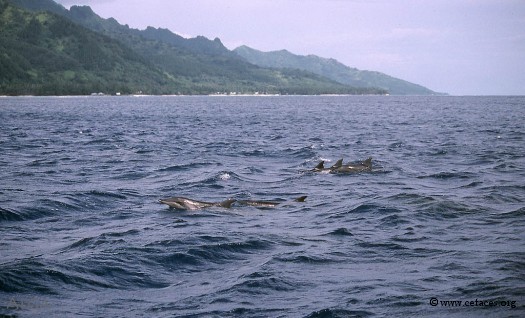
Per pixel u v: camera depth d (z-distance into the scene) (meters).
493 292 11.50
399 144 47.16
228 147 46.19
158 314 10.93
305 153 41.09
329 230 17.70
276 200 23.53
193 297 11.84
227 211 21.17
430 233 16.94
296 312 10.89
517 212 19.59
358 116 105.62
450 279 12.48
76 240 16.66
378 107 165.12
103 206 22.11
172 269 13.85
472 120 87.44
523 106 165.88
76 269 13.50
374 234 17.03
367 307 11.02
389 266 13.67
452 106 170.38
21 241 16.53
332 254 14.82
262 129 69.31
